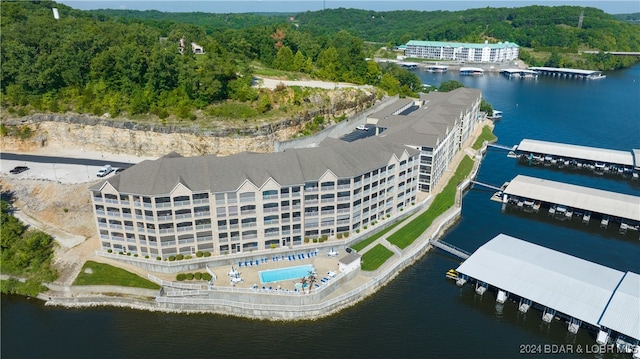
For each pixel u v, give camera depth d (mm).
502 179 162750
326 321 93188
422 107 188500
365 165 112875
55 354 84562
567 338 88125
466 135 194250
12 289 100938
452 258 113812
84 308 96500
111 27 192125
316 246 108812
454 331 90188
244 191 101250
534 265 100625
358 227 116938
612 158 170750
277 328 91562
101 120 148000
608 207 130750
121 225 102938
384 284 104375
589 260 113062
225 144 147000
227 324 92625
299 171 106375
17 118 148875
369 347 86250
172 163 105375
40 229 114312
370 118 181875
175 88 157250
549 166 175750
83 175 132375
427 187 140875
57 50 158875
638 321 84000
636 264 111188
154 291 96750
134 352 85188
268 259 107188
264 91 167375
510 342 87375
